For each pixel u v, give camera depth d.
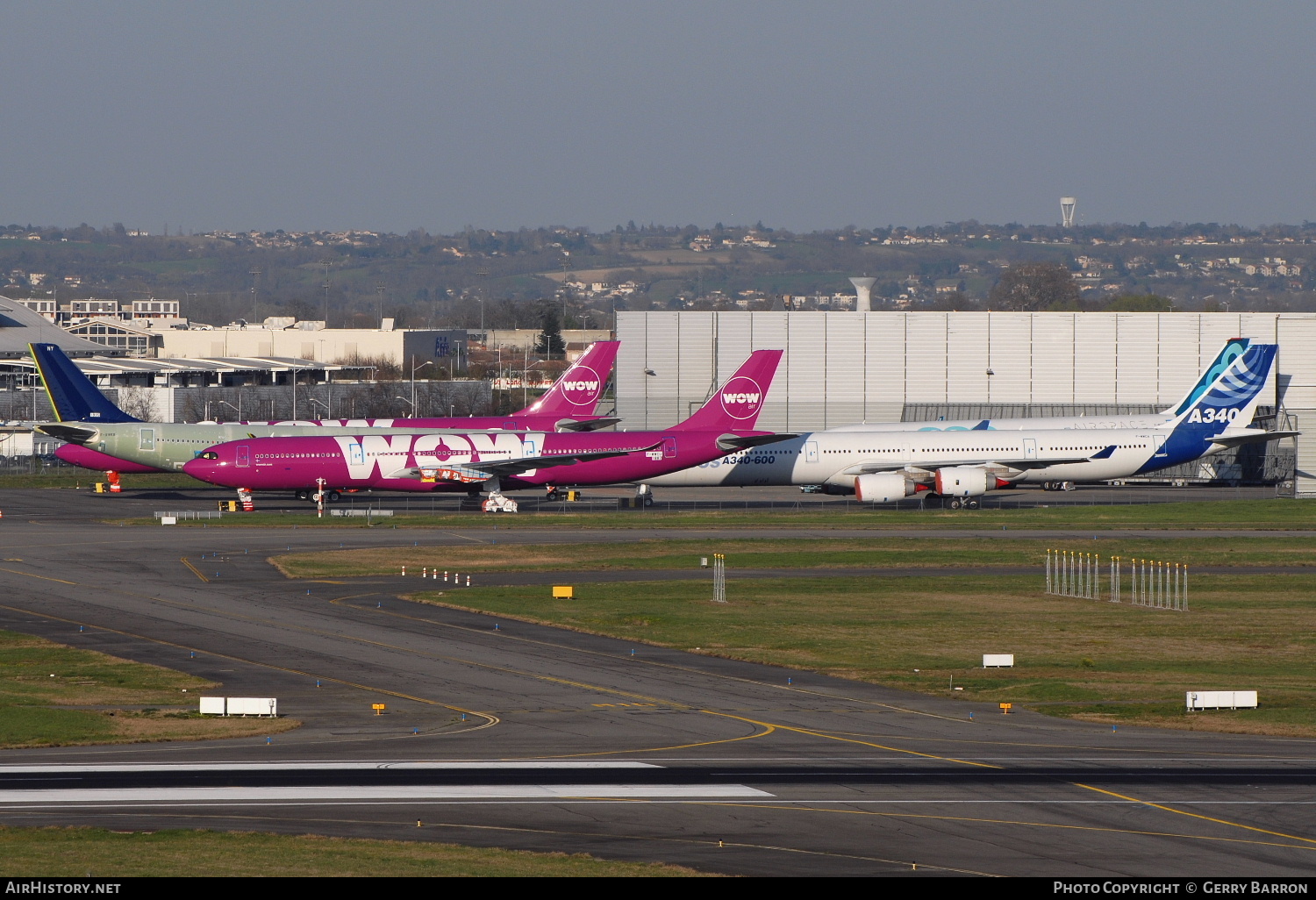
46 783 168.75
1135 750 194.12
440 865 137.75
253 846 142.62
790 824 154.62
